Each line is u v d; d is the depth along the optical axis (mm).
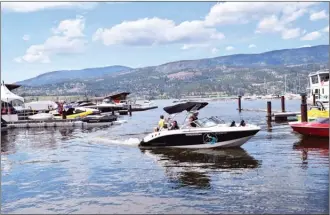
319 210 12078
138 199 13891
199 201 13383
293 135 29484
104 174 17906
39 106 65188
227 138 23781
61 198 14367
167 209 12711
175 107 25188
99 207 13203
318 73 70000
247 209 12414
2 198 14539
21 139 32312
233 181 15781
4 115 45312
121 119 56375
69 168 19453
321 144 24547
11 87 58500
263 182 15445
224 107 103375
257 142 26281
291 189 14320
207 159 20734
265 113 60344
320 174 16359
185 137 24188
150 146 25156
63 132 37781
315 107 53375
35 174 18297
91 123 45000
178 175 17172
